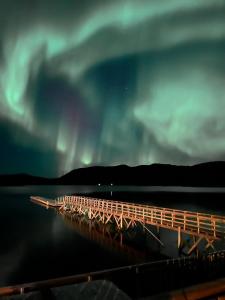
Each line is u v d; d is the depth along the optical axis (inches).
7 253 853.8
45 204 2268.7
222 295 177.6
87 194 3887.8
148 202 2513.5
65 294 174.9
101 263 751.1
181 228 773.3
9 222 1418.6
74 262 761.0
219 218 685.3
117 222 1072.8
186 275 325.1
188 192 4628.4
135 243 973.8
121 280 291.0
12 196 3479.3
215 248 848.3
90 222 1309.1
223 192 4630.9
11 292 241.9
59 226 1302.9
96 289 180.5
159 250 876.0
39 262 764.0
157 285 303.4
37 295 173.5
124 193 4220.0
